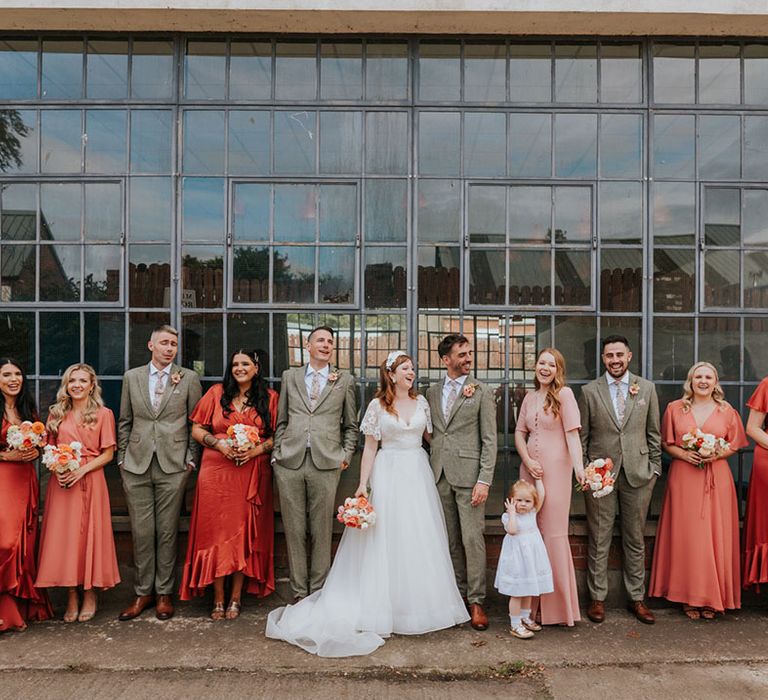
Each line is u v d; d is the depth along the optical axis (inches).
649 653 141.3
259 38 175.6
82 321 174.1
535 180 175.3
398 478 151.3
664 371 174.2
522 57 176.7
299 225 175.2
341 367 174.2
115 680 129.9
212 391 157.6
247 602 166.6
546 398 153.3
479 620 151.7
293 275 175.0
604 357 158.9
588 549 160.7
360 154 175.6
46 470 171.5
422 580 148.2
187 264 174.4
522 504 146.5
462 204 175.0
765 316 175.6
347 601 149.1
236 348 174.2
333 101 175.6
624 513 158.7
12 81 176.1
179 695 124.6
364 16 166.4
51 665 135.3
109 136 175.6
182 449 157.6
